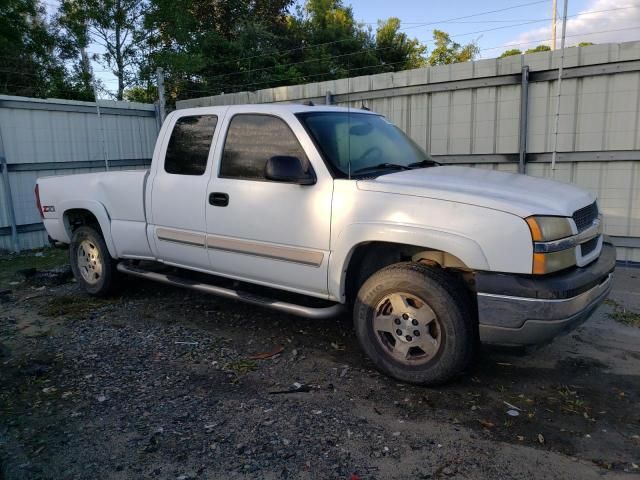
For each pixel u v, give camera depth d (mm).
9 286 6906
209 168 4707
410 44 29984
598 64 6926
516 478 2805
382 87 8742
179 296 6137
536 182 4074
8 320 5480
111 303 5941
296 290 4293
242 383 3930
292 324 5156
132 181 5340
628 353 4410
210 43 19438
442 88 8148
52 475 2883
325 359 4348
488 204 3420
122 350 4602
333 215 3932
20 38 14961
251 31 20688
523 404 3582
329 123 4414
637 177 6953
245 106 4629
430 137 8414
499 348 3686
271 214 4258
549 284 3301
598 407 3539
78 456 3049
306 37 26062
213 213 4641
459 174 4160
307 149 4133
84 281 6145
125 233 5457
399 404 3588
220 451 3061
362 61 25984
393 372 3859
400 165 4438
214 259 4754
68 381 4020
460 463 2932
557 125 7227
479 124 7938
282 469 2887
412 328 3754
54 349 4660
